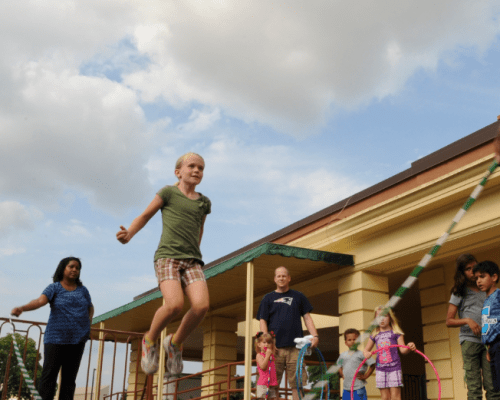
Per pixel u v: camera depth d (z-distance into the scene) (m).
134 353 17.80
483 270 5.20
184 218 3.57
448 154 9.18
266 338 6.54
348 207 11.08
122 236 3.41
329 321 17.02
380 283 10.17
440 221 8.77
